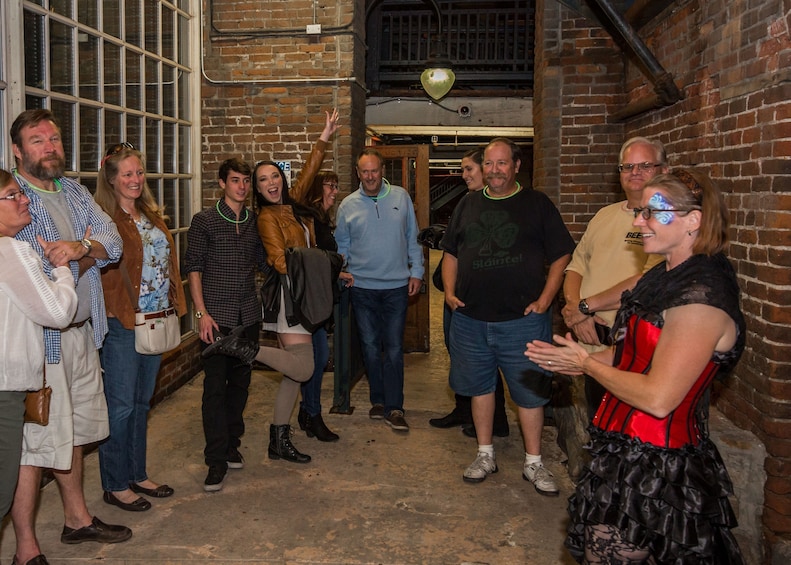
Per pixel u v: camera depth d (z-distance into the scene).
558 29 5.82
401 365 4.57
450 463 3.99
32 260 2.42
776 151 3.00
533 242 3.55
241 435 4.01
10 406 2.43
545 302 3.50
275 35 5.76
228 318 3.70
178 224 5.54
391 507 3.44
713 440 3.28
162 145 5.15
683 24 4.30
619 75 5.76
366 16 7.17
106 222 2.93
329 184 4.62
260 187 3.88
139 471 3.51
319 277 3.77
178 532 3.16
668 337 1.81
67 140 3.95
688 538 1.83
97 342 2.93
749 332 3.30
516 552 3.03
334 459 4.03
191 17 5.71
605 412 2.04
